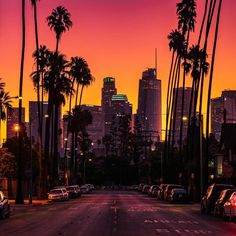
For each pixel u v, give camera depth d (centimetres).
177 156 13500
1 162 8475
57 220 4056
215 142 14650
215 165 9519
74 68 13075
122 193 14350
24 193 10019
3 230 3203
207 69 8994
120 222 3828
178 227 3409
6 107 9812
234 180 7569
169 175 11562
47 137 8800
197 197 7662
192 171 8262
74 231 3100
